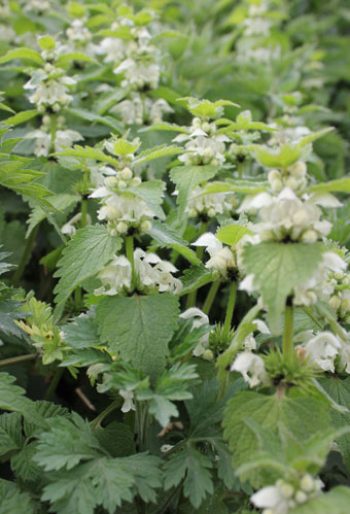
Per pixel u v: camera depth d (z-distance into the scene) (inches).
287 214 20.4
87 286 24.9
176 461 21.6
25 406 23.0
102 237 23.2
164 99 33.8
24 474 22.6
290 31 54.1
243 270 22.7
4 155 25.5
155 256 23.3
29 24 39.4
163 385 21.3
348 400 23.7
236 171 32.5
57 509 20.7
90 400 28.3
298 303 20.6
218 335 23.9
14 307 24.2
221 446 22.0
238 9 47.5
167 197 31.4
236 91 39.2
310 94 47.5
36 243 32.9
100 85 36.4
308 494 18.8
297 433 21.0
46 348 23.7
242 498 23.3
